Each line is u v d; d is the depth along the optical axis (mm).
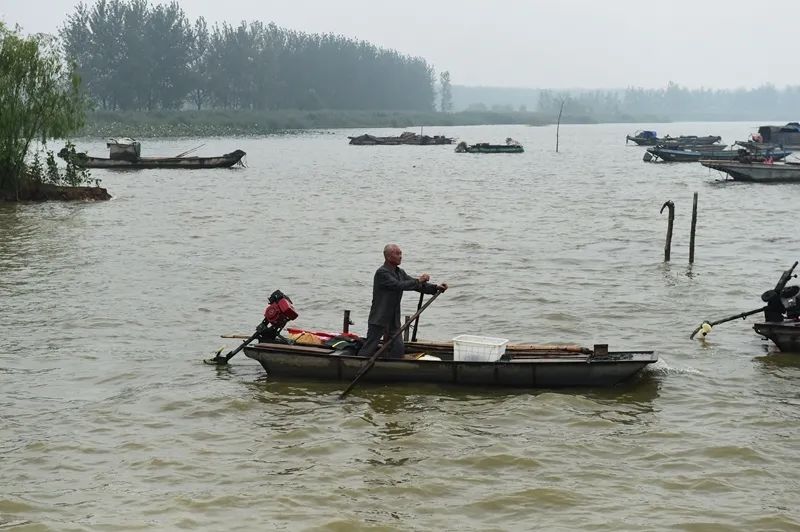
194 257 27469
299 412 13570
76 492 10852
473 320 19656
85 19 152500
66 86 42219
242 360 16438
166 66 157000
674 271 25078
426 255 28078
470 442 12367
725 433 12633
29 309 20312
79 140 115938
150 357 16625
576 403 13797
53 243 29953
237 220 36781
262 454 12023
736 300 21375
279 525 9945
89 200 43094
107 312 20062
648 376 15188
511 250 29031
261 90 177500
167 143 116625
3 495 10742
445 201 45000
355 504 10508
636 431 12719
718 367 15836
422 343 15367
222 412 13633
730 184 54375
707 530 9789
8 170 41406
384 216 38438
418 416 13328
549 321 19484
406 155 90938
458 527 9922
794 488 10852
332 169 69750
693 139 96500
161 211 39531
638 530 9789
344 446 12250
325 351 14836
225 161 67188
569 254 28156
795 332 16156
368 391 14430
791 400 14016
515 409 13531
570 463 11641
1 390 14695
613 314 20000
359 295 22141
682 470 11414
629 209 41156
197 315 19953
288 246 29938
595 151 100750
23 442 12445
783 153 74375
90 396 14422
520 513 10258
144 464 11680
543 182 57531
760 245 29969
